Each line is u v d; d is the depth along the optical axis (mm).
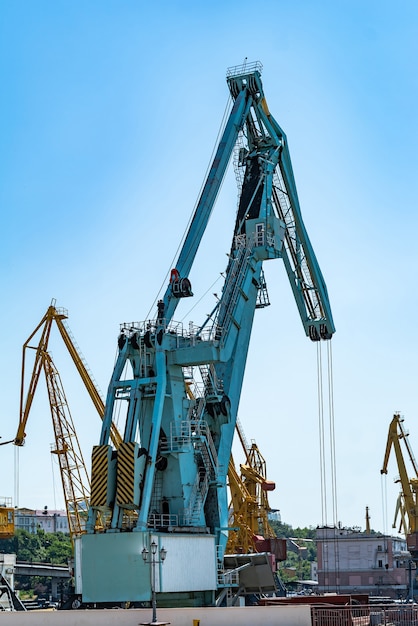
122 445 53031
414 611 48906
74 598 55625
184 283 58125
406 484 132875
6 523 86812
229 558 59156
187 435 56219
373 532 167125
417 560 131000
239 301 61125
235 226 65312
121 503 52219
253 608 44125
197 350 56844
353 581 149000
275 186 67562
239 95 66062
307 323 71812
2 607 72750
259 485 118938
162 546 51312
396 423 134625
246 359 62188
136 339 57188
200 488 56938
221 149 63906
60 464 96000
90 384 98188
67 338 98188
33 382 97438
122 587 50750
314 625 44219
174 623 42594
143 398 56562
